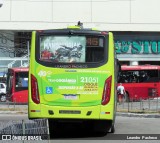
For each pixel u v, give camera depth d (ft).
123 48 183.21
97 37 50.24
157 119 83.87
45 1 181.27
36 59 49.70
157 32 184.44
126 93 138.92
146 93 140.36
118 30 182.39
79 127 61.57
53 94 49.11
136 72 140.77
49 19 181.37
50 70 49.32
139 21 182.70
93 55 49.98
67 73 49.29
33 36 50.24
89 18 182.19
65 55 49.80
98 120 50.11
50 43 50.08
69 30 50.31
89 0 182.09
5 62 170.50
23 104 130.82
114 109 50.75
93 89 49.29
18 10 180.14
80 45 50.11
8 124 34.78
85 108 49.06
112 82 49.73
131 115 91.45
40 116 48.96
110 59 49.98
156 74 141.28
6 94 137.18
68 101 49.11
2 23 179.73
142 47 184.24
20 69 133.90
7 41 183.11
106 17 182.39
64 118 49.03
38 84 49.34
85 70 49.42
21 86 132.77
